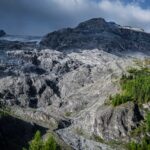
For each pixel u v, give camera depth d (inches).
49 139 6505.9
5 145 6791.3
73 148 7662.4
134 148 7559.1
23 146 7140.8
